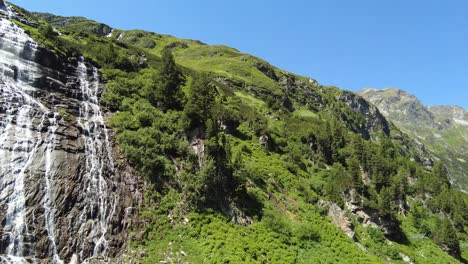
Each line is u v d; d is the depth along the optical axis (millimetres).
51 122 42031
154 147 46625
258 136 76000
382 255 54750
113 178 41062
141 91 58312
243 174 52062
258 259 39812
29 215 33375
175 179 45031
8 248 30906
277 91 139625
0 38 46906
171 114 55125
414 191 100375
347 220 56844
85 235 34812
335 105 188625
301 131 91438
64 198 36125
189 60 181375
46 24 62500
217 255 37156
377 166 87125
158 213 40656
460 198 104250
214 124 51625
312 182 68062
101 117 48812
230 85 126938
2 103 40250
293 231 48031
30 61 47500
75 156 40250
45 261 31609
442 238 73000
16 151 36938
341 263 45375
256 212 48469
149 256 35844
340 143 97750
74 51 57500
